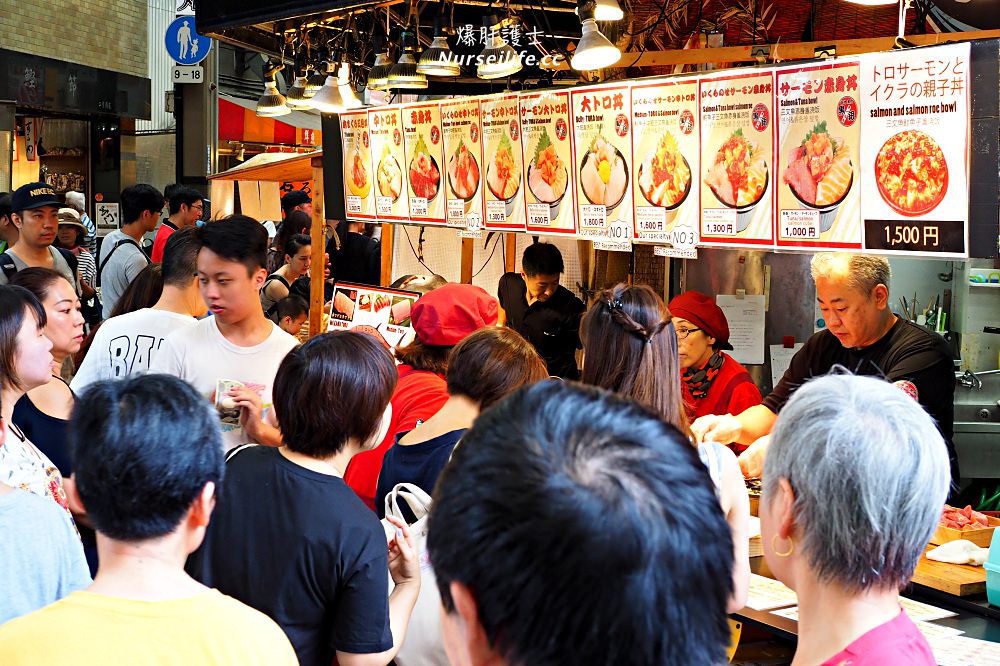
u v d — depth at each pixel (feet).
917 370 10.94
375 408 6.75
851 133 9.18
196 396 4.99
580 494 2.57
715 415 12.53
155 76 47.67
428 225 14.38
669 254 11.09
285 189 27.89
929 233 8.64
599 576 2.51
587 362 7.36
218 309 10.23
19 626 4.41
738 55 12.73
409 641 7.08
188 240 11.77
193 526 4.90
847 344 11.58
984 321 16.42
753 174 10.08
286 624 6.31
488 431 2.84
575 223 12.19
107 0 41.34
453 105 13.66
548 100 12.28
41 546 6.28
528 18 15.84
